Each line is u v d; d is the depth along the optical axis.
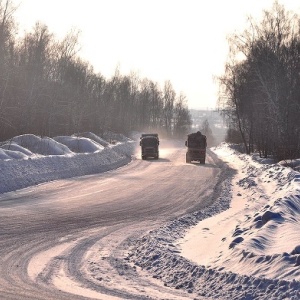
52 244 40.16
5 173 75.25
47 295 25.69
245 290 25.62
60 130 179.50
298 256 26.91
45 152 113.44
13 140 116.56
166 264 33.53
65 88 185.12
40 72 153.50
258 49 150.62
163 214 57.25
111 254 37.59
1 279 28.94
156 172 114.06
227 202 67.69
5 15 130.88
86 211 57.41
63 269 32.41
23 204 60.41
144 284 29.38
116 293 26.88
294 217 40.09
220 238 40.31
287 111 137.12
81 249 38.88
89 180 91.62
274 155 146.38
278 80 140.00
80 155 116.44
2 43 130.25
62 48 174.50
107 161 131.38
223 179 99.75
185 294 27.06
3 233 43.47
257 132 167.75
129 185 85.69
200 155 145.00
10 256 35.34
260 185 82.69
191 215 56.16
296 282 24.25
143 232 46.50
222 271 29.02
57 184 82.38
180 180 96.19
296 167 107.94
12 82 136.50
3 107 126.25
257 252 30.78
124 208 60.78
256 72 145.25
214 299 25.78
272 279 25.34
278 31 148.12
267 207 46.09
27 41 158.75
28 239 41.56
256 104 161.00
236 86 183.62
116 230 47.16
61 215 54.03
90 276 30.88
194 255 35.94
